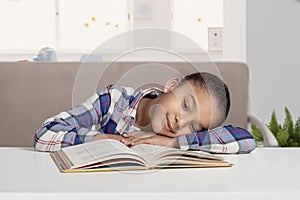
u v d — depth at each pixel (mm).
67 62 1833
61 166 702
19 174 651
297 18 3100
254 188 554
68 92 1807
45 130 951
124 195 518
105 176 625
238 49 3166
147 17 3955
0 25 3902
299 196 539
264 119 3131
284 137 2100
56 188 546
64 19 3947
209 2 3992
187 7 3984
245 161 805
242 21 3148
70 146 881
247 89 1834
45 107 1803
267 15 3113
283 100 3123
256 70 3135
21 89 1807
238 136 935
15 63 1826
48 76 1812
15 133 1798
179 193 521
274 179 618
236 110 1822
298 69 3113
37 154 896
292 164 768
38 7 3930
